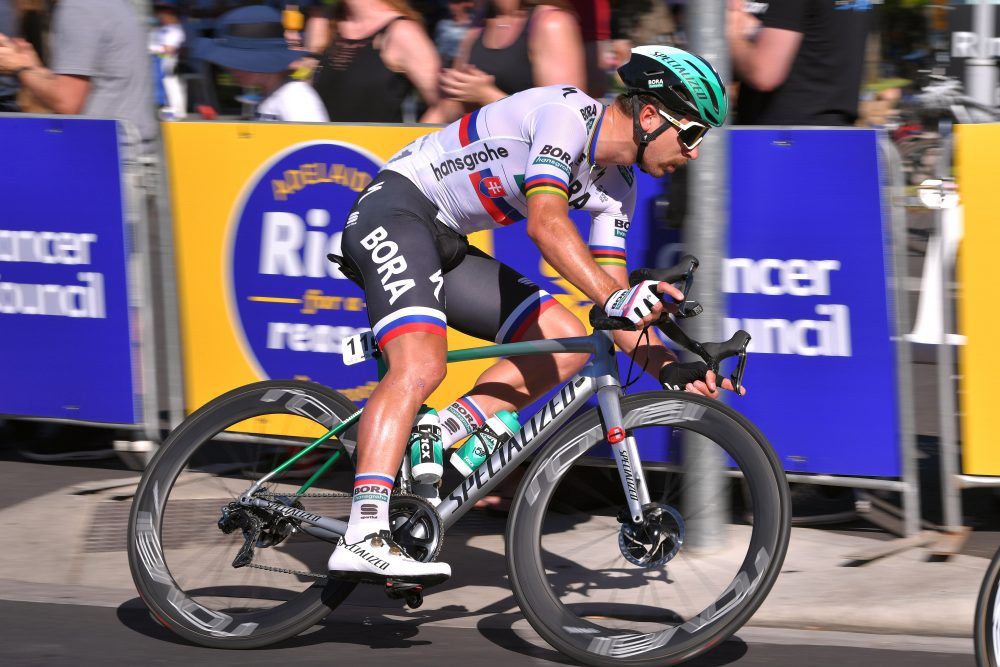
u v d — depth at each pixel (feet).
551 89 36.96
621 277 38.86
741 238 46.70
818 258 45.93
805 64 50.14
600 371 37.27
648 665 36.04
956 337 46.16
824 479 47.29
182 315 53.47
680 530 36.94
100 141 52.08
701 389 36.81
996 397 45.57
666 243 47.34
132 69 56.95
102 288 53.42
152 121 58.18
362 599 43.09
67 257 53.57
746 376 47.57
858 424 46.55
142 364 53.98
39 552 47.01
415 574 35.99
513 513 37.32
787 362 46.98
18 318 54.95
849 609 40.06
